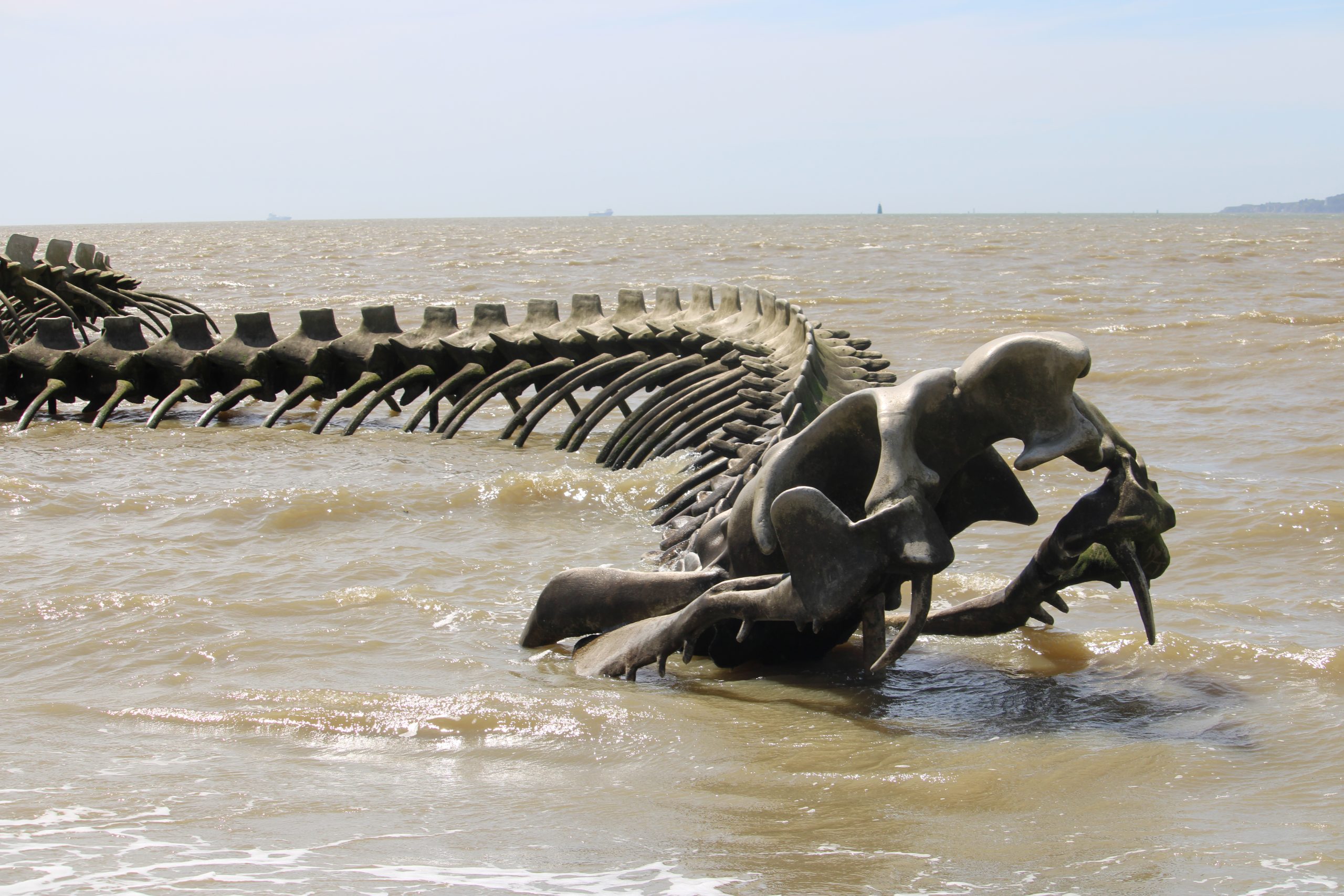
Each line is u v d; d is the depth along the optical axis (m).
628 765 4.54
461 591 7.08
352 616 6.52
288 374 14.03
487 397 13.09
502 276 46.56
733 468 8.34
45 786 4.32
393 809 4.13
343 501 9.18
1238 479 9.73
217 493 9.49
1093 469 5.09
